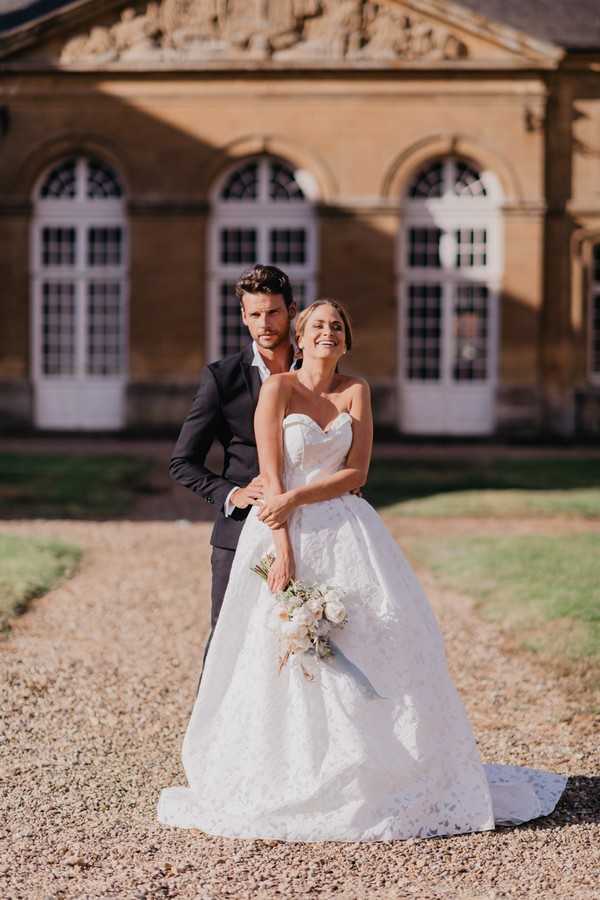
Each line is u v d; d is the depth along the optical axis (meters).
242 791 4.60
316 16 24.03
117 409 25.03
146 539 12.54
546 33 24.52
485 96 24.09
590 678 6.83
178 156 24.31
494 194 24.48
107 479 17.27
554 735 5.98
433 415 24.94
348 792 4.54
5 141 24.45
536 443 24.50
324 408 4.89
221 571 5.02
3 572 9.93
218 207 24.64
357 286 24.38
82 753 5.68
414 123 24.16
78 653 7.56
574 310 24.53
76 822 4.78
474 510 14.41
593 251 24.92
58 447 22.28
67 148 24.38
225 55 24.03
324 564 4.70
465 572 10.16
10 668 7.05
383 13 23.97
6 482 16.69
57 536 12.49
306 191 24.55
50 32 23.97
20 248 24.61
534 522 13.54
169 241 24.38
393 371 24.42
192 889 4.06
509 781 5.16
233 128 24.23
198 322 24.44
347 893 4.02
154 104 24.23
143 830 4.67
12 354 24.70
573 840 4.54
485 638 8.02
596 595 8.67
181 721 6.23
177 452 5.02
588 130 24.28
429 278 24.75
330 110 24.19
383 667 4.63
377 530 4.84
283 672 4.64
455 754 4.67
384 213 24.23
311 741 4.55
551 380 24.62
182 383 24.44
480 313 24.81
